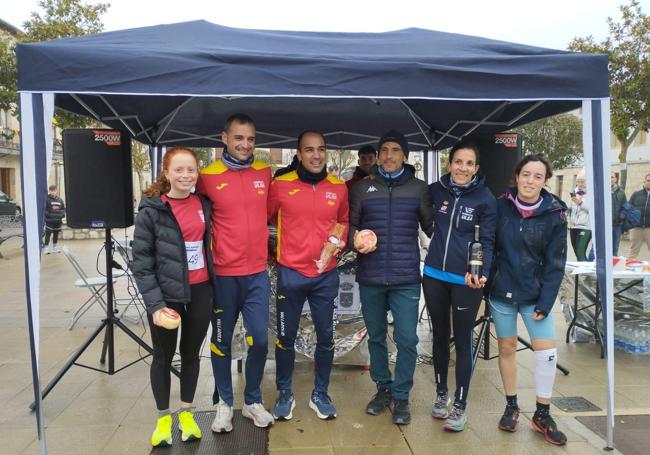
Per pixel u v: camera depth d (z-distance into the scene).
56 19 12.82
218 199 2.85
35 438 3.00
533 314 3.00
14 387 3.75
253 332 2.97
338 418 3.28
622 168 14.53
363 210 3.18
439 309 3.10
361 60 2.59
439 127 5.43
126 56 2.45
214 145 6.14
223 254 2.88
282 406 3.24
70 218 3.57
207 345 4.77
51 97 2.52
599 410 3.41
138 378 3.92
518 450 2.89
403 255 3.09
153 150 5.80
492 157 4.38
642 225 9.06
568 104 3.50
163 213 2.66
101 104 4.05
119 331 5.24
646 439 3.01
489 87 2.64
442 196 3.06
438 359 3.23
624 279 4.59
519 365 4.27
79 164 3.53
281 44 3.04
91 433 3.06
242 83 2.51
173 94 2.48
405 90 2.59
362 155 4.70
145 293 2.61
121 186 3.62
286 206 3.04
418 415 3.33
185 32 3.19
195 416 3.30
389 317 5.42
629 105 13.05
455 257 2.99
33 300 2.59
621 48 13.09
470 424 3.21
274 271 3.98
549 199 2.92
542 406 3.04
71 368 4.13
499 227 3.01
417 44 3.15
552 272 2.91
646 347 4.54
